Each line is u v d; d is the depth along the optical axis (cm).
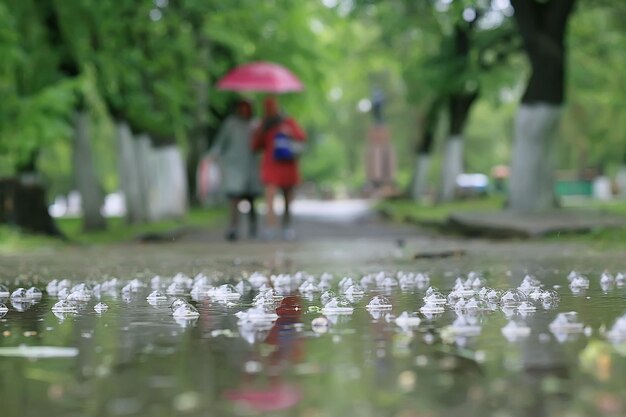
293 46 3028
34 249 1338
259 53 2950
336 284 577
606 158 5128
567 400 185
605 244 1079
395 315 365
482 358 242
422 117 3847
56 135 1634
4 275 727
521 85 3044
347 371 227
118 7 1862
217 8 2134
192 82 2811
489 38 2677
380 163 5553
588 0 2381
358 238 1608
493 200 3331
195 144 3562
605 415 172
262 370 231
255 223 1689
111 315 387
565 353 248
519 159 1684
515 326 301
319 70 3206
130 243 1587
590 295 452
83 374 229
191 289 543
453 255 930
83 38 1850
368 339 289
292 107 3241
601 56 2753
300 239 1603
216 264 867
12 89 1702
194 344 285
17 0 1766
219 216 2970
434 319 346
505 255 920
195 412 180
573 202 4128
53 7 1806
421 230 1969
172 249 1256
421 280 573
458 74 2727
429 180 5597
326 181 9306
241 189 1612
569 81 2908
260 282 602
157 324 347
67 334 318
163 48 2059
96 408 186
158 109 2181
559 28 1639
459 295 448
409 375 218
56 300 480
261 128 1589
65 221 3050
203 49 2716
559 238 1241
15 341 300
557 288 500
